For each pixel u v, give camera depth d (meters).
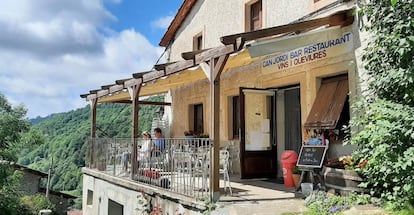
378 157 5.71
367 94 7.02
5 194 14.36
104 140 12.69
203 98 14.02
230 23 12.62
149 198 8.70
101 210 12.17
